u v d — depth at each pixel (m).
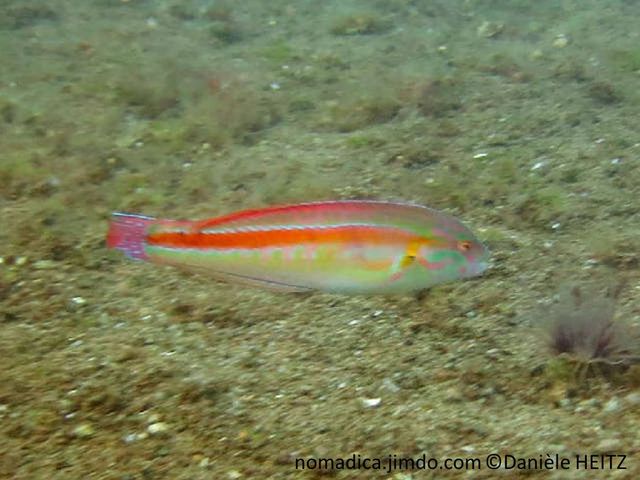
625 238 0.98
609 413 0.67
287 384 0.72
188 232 0.47
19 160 1.19
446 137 1.39
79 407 0.68
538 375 0.72
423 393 0.71
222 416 0.68
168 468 0.63
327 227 0.47
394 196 1.14
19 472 0.62
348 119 1.48
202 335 0.79
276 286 0.48
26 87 1.61
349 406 0.69
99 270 0.92
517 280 0.89
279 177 1.20
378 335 0.79
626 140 1.32
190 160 1.29
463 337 0.78
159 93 1.54
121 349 0.75
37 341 0.77
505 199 1.12
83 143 1.30
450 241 0.48
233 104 1.47
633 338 0.73
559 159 1.25
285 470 0.63
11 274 0.89
